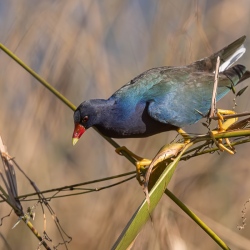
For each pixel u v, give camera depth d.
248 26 12.27
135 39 12.59
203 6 12.24
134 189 11.18
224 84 9.18
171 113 8.92
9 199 7.82
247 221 11.59
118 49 12.55
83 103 8.79
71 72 12.15
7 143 11.94
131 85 9.05
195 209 11.20
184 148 6.87
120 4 12.53
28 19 12.14
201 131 12.08
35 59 12.16
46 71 12.02
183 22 11.22
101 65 12.28
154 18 11.75
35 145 12.11
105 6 12.47
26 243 11.67
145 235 9.64
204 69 9.46
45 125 12.23
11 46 12.06
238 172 11.81
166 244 9.63
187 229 10.90
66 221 12.20
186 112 9.02
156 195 6.49
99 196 12.34
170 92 8.98
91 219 12.16
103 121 8.90
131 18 12.65
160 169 7.75
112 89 12.30
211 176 11.66
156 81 9.06
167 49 11.23
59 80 12.09
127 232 6.27
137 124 9.02
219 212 11.56
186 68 9.38
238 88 11.92
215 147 7.52
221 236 10.73
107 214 11.31
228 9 12.38
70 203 12.43
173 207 10.52
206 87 9.12
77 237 12.03
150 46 11.73
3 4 12.90
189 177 11.47
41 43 12.12
